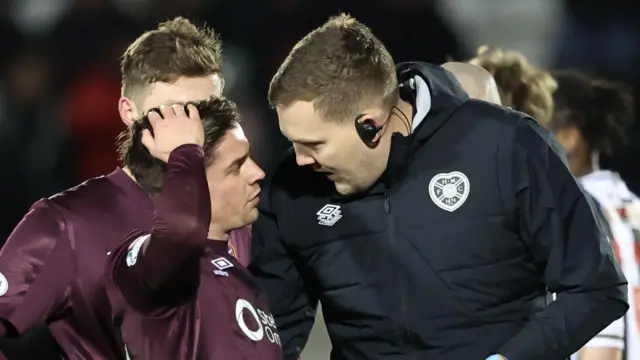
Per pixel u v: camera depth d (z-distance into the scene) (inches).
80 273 338.3
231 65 1036.5
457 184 361.4
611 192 477.4
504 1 1112.8
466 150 362.3
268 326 348.5
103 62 1003.9
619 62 1080.8
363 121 349.7
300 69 344.5
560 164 356.8
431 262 362.9
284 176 385.7
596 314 352.5
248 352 334.6
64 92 997.2
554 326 351.9
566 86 505.7
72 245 340.2
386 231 367.2
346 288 374.6
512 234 362.0
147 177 340.2
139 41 420.2
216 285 336.8
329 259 376.8
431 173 363.6
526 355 349.7
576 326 351.9
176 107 331.3
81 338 341.1
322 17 1055.6
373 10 1039.6
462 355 364.8
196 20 1053.2
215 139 336.5
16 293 337.1
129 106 420.2
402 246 365.4
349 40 348.8
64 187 975.6
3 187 970.7
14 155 978.1
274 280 397.1
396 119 366.0
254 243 396.8
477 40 1093.8
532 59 1094.4
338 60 343.9
